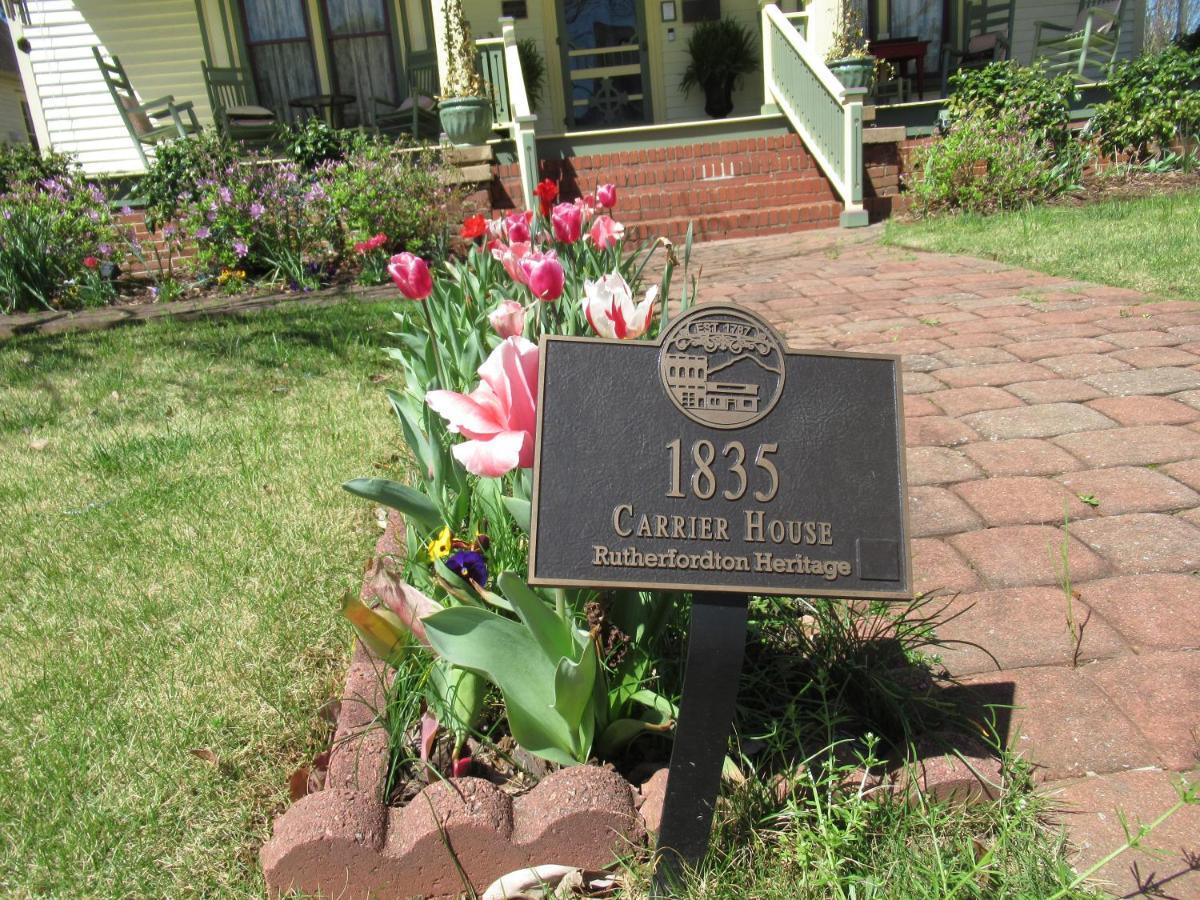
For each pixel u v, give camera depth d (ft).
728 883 5.44
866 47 36.29
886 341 16.58
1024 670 7.45
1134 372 13.76
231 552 10.12
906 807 5.80
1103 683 7.22
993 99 35.60
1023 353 15.17
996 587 8.76
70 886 5.84
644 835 5.71
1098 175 35.12
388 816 5.80
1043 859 5.48
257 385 16.63
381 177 28.96
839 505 5.42
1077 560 9.04
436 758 6.51
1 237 27.09
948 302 19.11
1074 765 6.40
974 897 5.20
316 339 19.60
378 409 14.79
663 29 45.83
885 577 5.38
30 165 34.17
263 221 28.60
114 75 41.98
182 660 8.13
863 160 34.45
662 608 6.49
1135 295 18.22
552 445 5.34
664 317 9.09
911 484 10.99
